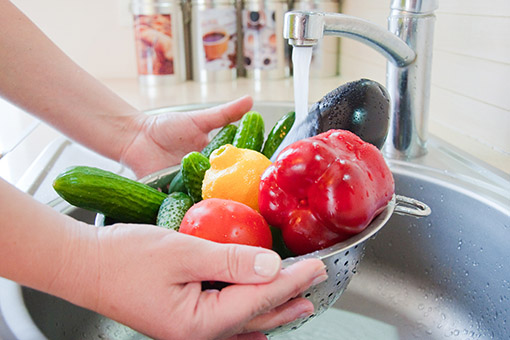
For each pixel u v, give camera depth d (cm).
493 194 60
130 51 150
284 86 129
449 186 64
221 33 133
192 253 36
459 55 77
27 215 36
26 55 65
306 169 39
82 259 36
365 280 71
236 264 35
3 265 35
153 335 38
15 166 81
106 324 59
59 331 51
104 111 70
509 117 68
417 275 69
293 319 39
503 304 58
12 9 64
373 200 39
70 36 149
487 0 69
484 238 60
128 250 37
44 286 37
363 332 64
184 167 49
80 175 46
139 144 72
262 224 42
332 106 49
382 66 105
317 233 40
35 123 103
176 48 135
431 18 68
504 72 68
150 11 129
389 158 75
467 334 61
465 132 78
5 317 40
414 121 72
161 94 125
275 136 60
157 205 49
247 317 36
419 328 64
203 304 37
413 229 68
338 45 135
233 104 71
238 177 46
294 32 55
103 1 146
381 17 102
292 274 35
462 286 63
